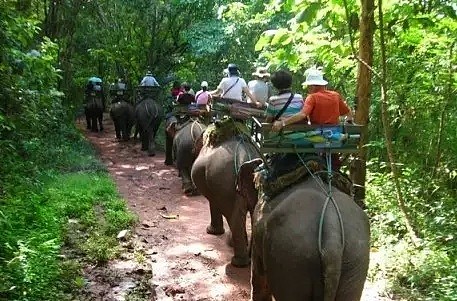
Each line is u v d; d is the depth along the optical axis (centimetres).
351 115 534
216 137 723
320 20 874
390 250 699
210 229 867
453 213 766
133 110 1844
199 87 2225
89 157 1412
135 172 1359
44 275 596
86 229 830
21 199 838
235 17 1680
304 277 405
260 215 479
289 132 478
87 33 2247
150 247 798
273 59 867
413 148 917
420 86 859
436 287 604
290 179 471
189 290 655
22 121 1088
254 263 534
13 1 1062
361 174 745
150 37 2198
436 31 802
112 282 655
